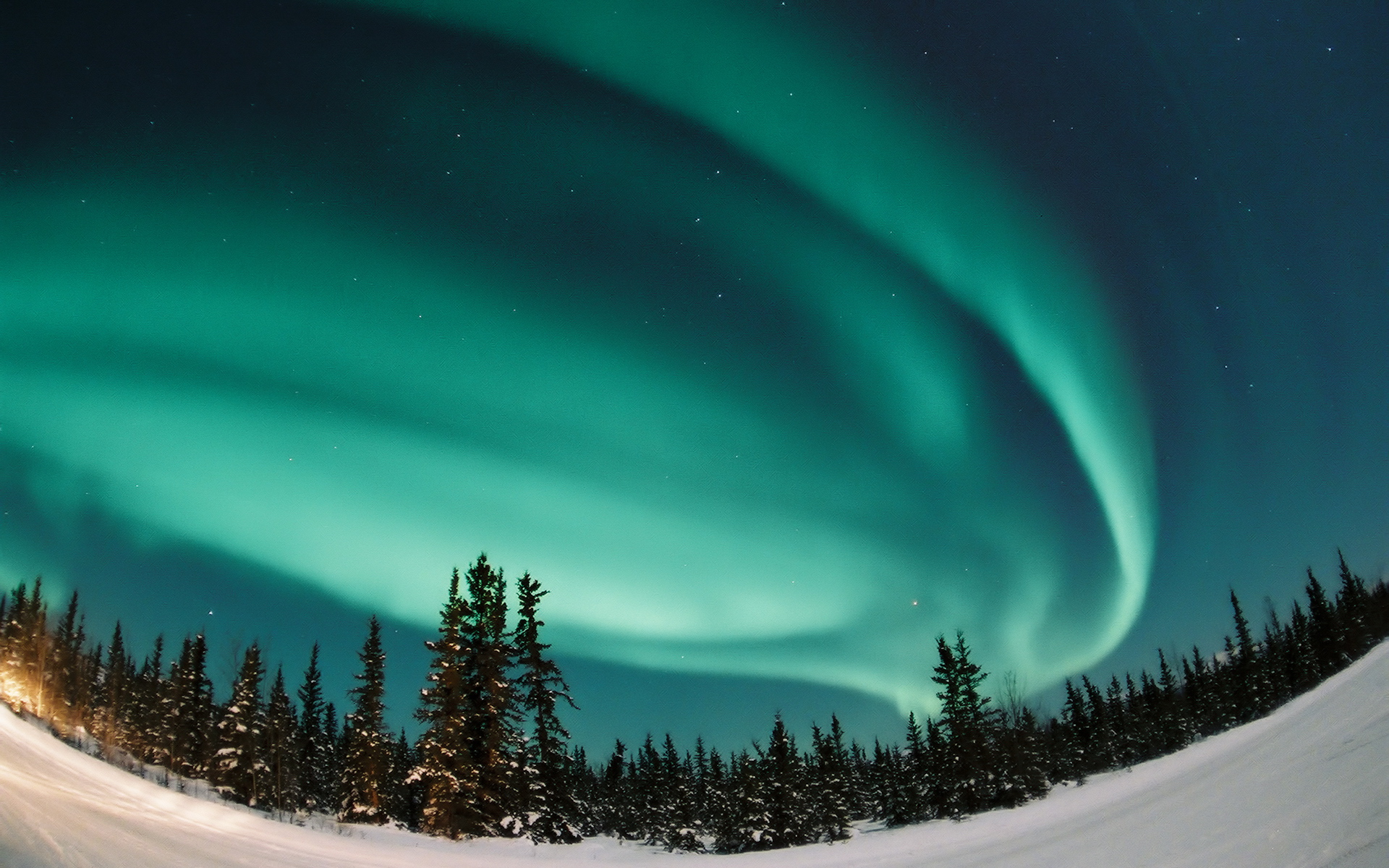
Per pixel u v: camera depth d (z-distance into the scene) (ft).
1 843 47.29
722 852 164.76
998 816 134.92
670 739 195.00
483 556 148.25
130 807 71.92
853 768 236.43
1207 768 89.56
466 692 138.21
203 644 168.04
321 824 117.19
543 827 134.72
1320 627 246.47
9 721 100.83
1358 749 48.11
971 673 177.58
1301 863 30.27
